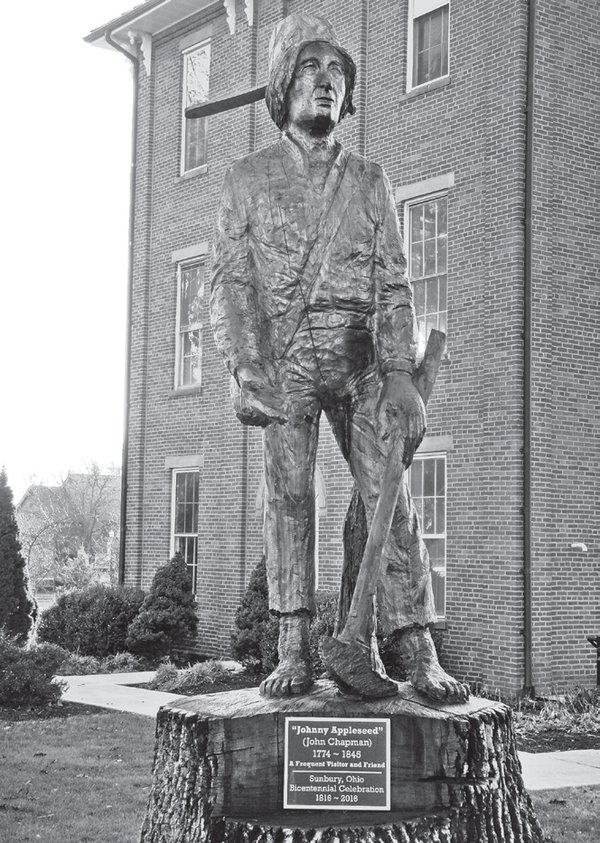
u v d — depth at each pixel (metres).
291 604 4.77
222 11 21.86
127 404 23.53
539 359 15.59
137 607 20.73
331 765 4.37
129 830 7.91
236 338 4.66
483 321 15.97
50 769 9.95
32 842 7.59
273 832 4.10
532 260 15.63
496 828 4.41
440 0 17.33
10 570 18.19
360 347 4.70
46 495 53.28
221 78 21.88
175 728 4.54
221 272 4.75
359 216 4.70
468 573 15.77
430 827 4.18
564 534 15.59
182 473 22.25
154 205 23.36
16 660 13.98
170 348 22.61
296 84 4.69
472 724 4.42
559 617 15.42
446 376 16.38
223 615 20.55
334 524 17.78
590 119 16.39
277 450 4.70
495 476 15.56
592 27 16.52
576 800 8.92
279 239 4.66
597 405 16.12
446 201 16.91
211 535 21.08
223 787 4.36
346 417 4.77
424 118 17.23
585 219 16.22
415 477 16.89
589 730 12.63
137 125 23.86
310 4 19.78
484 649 15.44
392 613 4.73
